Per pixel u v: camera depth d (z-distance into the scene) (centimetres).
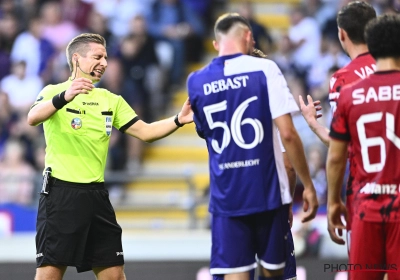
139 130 1973
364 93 1584
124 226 3422
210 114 1677
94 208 1894
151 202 3694
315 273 2842
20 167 3678
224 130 1666
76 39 1941
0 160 3809
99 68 1931
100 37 1959
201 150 4034
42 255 1877
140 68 3919
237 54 1681
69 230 1866
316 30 4075
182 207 3344
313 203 1648
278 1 4481
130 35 3947
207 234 3153
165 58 4072
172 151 4028
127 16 4225
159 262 3003
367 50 1727
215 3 4394
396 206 1566
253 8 4469
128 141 3791
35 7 4256
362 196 1603
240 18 1711
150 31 4109
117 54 3934
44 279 1878
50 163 1897
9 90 4034
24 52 4134
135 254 3103
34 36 4169
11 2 4259
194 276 2992
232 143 1659
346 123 1611
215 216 1698
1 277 3055
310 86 3912
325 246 2975
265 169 1647
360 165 1605
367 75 1694
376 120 1573
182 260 3003
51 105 1812
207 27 4334
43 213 1883
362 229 1599
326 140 1734
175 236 3138
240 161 1653
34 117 1838
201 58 4231
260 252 1695
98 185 1911
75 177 1881
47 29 4181
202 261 3002
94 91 1938
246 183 1650
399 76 1575
